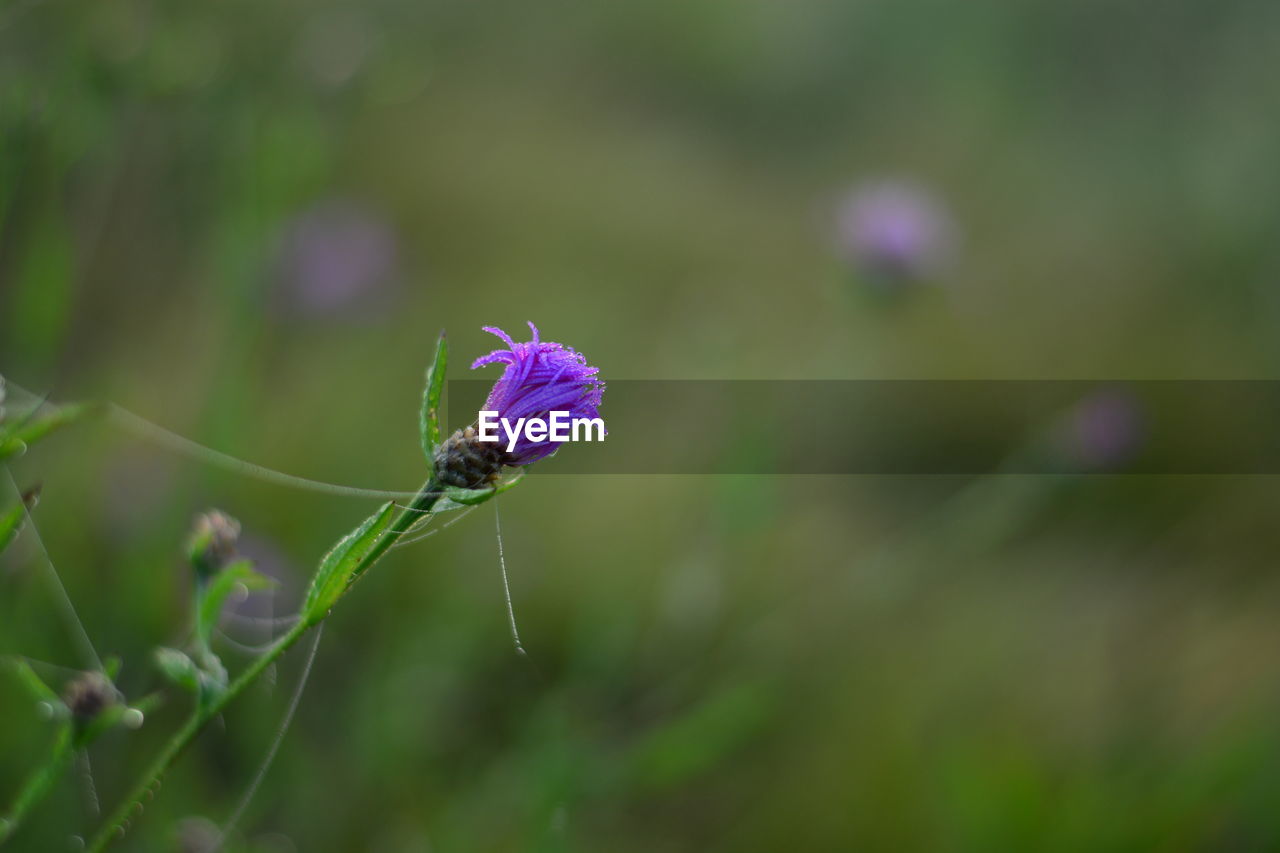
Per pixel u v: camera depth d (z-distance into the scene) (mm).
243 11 1405
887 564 1274
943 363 2514
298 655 1010
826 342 1925
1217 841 1076
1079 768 1186
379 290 1346
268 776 904
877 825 1139
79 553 955
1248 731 1145
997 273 3084
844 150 4094
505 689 1175
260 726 912
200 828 787
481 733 1144
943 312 2664
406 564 1209
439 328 1993
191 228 1176
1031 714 1333
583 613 1368
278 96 1016
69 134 812
